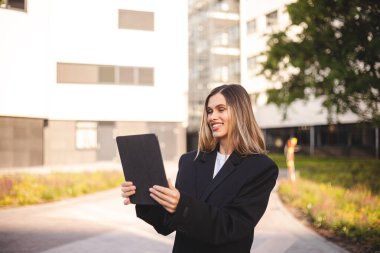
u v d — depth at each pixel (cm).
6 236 643
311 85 1335
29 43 1070
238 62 3341
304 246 586
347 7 1142
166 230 203
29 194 1014
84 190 1191
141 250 573
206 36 3306
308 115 2889
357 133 2705
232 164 194
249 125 203
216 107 204
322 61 1198
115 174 1557
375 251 554
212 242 172
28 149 2186
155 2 1997
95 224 744
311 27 1225
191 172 209
